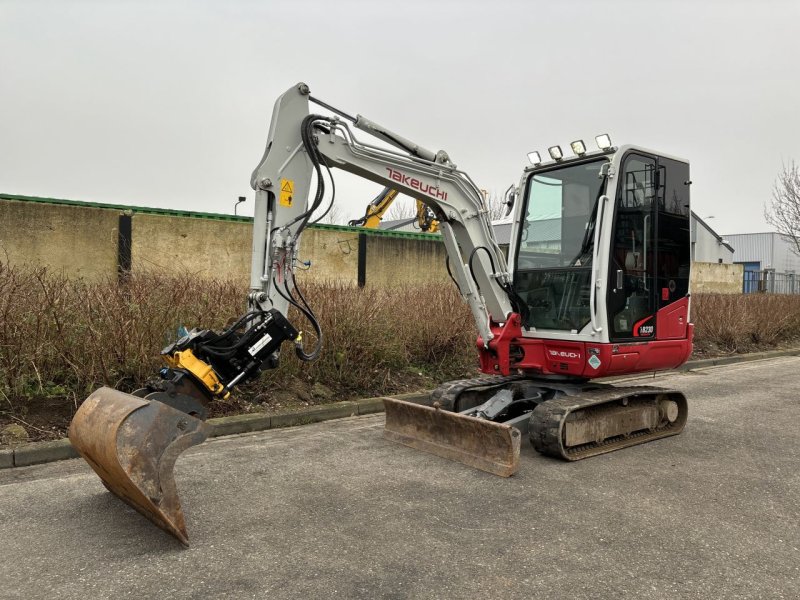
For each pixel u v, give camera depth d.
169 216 11.84
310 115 4.75
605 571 3.32
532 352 6.10
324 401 7.32
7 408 5.72
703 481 4.88
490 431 5.03
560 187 6.18
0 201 10.48
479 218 5.95
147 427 3.44
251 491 4.46
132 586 3.06
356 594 3.02
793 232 23.73
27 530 3.72
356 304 8.32
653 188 6.07
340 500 4.31
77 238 11.06
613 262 5.66
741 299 15.43
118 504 4.14
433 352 9.19
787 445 6.01
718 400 8.38
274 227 4.62
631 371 5.96
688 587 3.16
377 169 5.25
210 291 7.70
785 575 3.30
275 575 3.20
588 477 4.94
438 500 4.35
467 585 3.14
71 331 6.25
